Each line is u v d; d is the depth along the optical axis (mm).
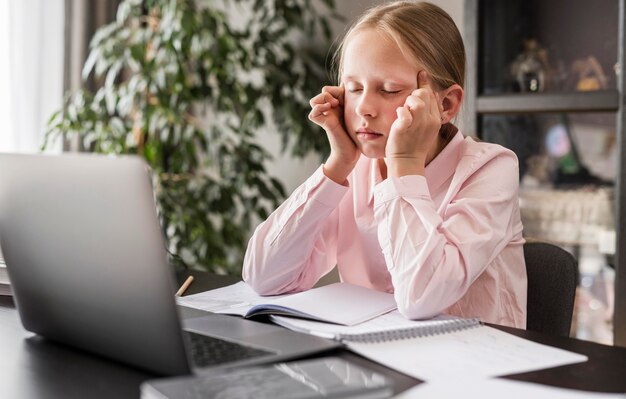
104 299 843
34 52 3002
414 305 1081
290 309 1067
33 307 969
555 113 2420
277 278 1342
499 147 1351
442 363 860
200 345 907
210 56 2951
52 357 913
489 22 2518
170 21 2869
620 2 2225
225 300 1246
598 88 2355
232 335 953
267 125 3498
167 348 797
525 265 1387
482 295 1315
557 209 2434
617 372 845
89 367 871
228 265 3102
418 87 1275
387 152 1209
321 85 3227
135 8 2955
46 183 885
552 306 1365
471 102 2510
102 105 2863
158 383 742
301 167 3402
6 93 2936
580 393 760
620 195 2238
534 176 2479
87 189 834
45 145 2750
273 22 3242
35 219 909
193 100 3006
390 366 849
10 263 977
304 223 1340
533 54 2467
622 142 2236
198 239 2920
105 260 831
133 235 795
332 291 1197
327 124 1334
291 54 3193
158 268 779
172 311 778
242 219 3107
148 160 2930
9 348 955
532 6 2459
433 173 1372
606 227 2336
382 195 1185
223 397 701
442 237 1142
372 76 1243
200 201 3012
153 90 2852
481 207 1219
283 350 884
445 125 1415
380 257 1396
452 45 1348
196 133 2996
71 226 863
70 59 3125
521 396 750
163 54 2969
